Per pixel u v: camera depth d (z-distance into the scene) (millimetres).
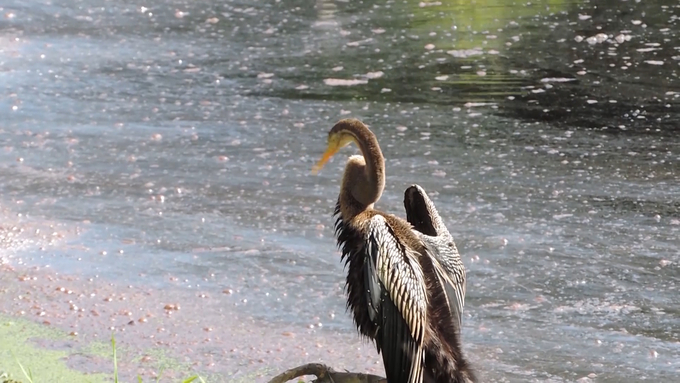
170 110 17156
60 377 8398
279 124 16266
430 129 15906
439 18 24094
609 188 13273
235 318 9703
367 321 7594
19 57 20828
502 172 13930
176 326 9500
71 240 11680
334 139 8102
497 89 18125
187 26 23891
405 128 15961
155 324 9531
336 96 17844
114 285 10422
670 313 9789
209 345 9109
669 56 20031
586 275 10664
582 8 24594
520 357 8930
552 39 21641
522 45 21234
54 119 16703
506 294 10250
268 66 20031
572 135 15578
